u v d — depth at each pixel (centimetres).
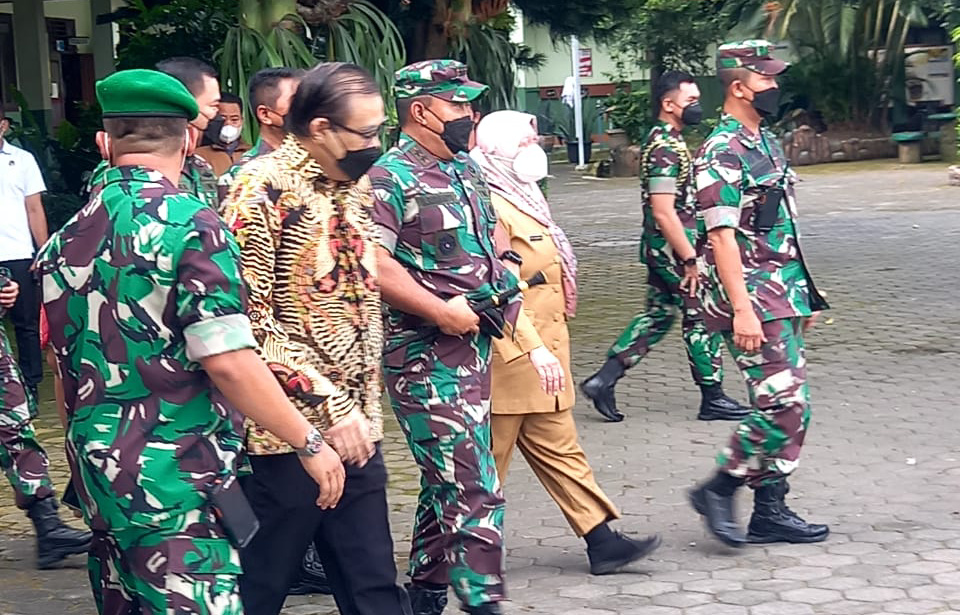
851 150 2989
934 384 843
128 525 302
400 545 571
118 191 307
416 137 441
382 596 376
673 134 760
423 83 433
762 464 533
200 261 297
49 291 313
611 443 736
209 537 307
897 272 1334
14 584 538
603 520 518
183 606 302
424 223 431
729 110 532
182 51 1098
